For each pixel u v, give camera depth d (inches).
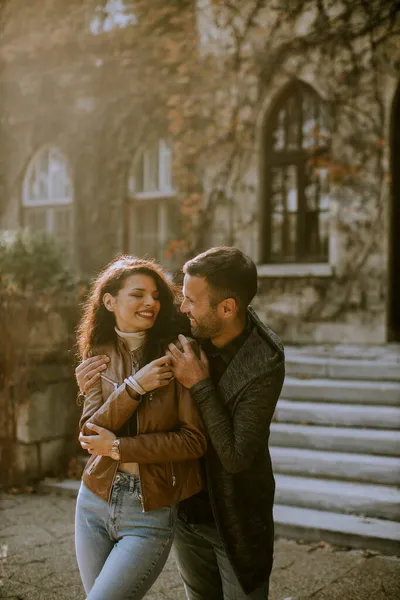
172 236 367.2
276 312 323.3
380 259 301.9
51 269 245.9
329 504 176.9
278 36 320.5
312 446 202.2
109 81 374.0
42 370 216.7
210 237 340.2
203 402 82.7
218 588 96.7
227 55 332.8
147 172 376.2
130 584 79.7
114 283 89.2
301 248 326.6
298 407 216.1
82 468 219.0
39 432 215.2
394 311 308.3
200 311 85.4
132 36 362.6
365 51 302.8
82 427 84.7
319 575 143.6
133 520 82.4
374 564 149.5
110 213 379.2
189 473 86.1
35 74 395.2
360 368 231.5
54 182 408.2
